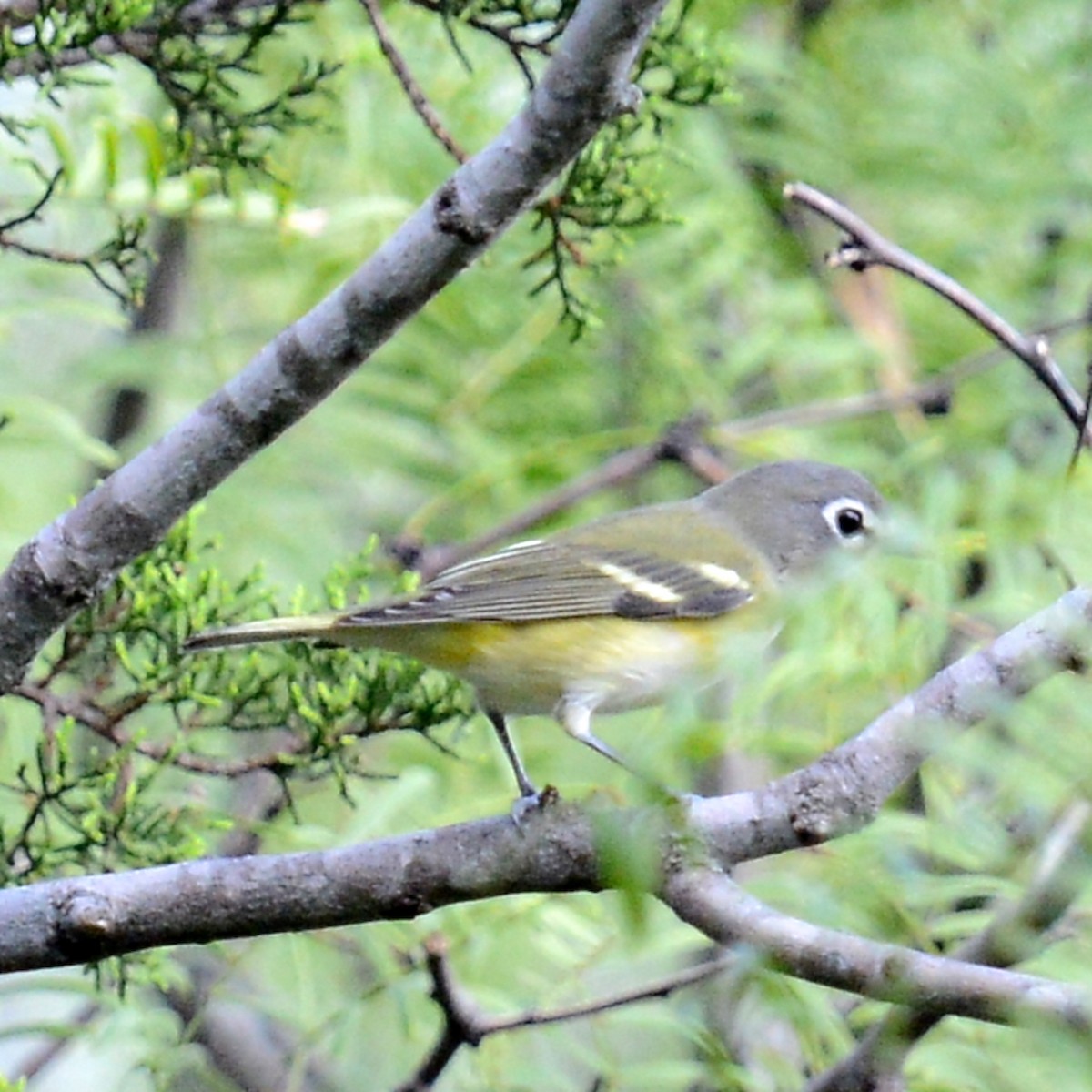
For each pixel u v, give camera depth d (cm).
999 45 1493
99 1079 1209
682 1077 929
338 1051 960
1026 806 650
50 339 1459
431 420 1397
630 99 746
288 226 1053
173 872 738
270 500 1403
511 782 1145
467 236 754
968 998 614
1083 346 1424
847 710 1003
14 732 1070
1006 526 945
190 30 982
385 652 993
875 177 1475
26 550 798
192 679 938
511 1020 889
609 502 1480
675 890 695
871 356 1359
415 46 1291
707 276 1362
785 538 1127
